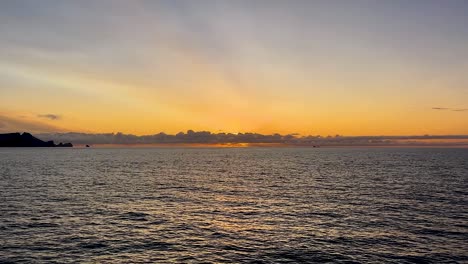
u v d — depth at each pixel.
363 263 22.28
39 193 49.38
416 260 22.72
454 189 53.03
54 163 126.75
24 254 23.56
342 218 34.31
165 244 26.09
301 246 25.66
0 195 47.25
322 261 22.64
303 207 40.12
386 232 29.16
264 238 27.70
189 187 58.53
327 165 116.00
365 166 107.81
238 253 24.19
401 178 70.12
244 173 87.69
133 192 51.78
